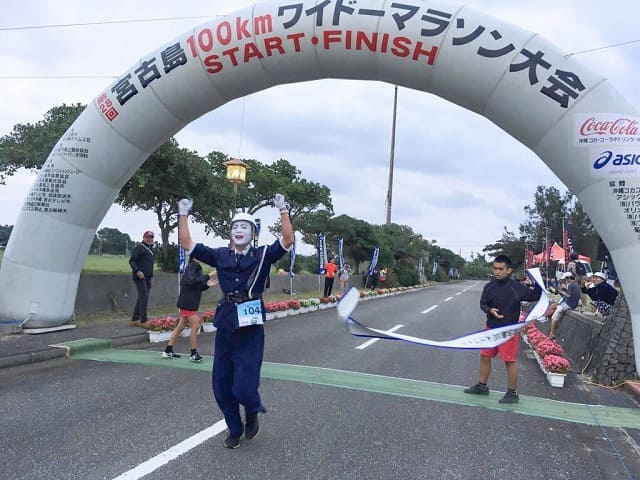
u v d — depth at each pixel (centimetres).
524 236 4384
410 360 888
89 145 952
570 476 424
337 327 1308
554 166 801
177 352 881
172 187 1503
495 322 643
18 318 943
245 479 388
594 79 760
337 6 836
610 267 1587
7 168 1413
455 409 599
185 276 795
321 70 902
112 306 1279
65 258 972
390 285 3978
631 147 734
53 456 418
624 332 760
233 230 448
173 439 462
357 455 445
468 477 412
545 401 655
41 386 636
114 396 598
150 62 919
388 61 845
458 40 798
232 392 435
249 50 877
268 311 1467
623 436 530
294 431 498
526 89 776
